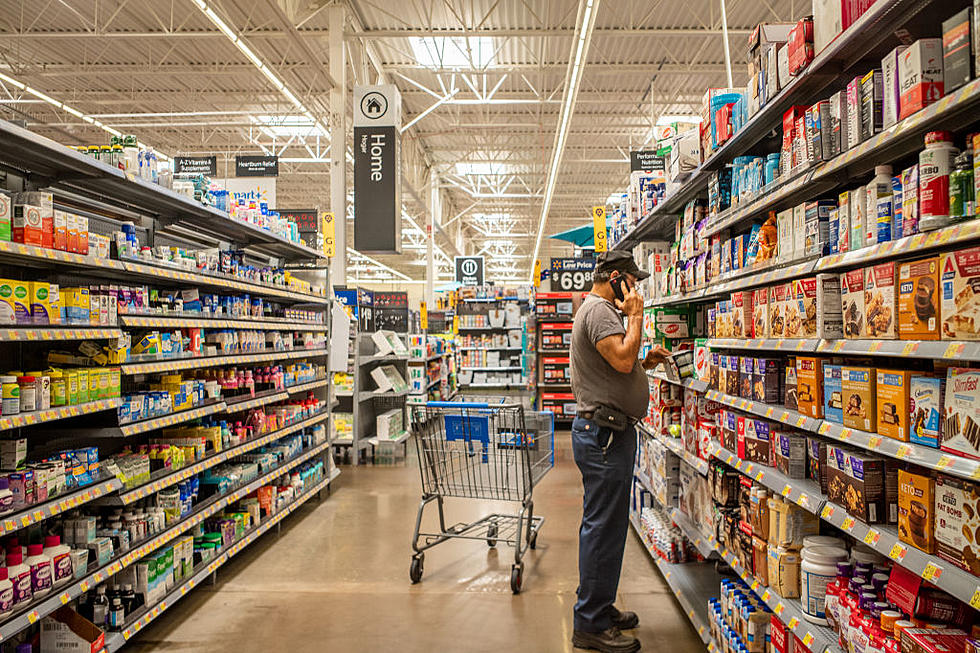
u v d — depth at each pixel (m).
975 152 1.36
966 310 1.35
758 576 2.45
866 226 1.79
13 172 2.91
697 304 3.94
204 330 4.28
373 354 8.41
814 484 2.16
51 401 2.74
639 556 4.34
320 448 6.03
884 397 1.69
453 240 27.61
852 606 1.83
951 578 1.39
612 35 10.50
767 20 10.28
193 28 10.32
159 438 4.06
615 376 2.97
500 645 3.10
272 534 4.96
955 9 1.62
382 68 12.02
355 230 8.94
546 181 18.69
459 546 4.64
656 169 7.94
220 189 4.30
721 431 2.93
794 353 2.66
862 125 1.75
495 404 4.02
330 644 3.13
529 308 12.45
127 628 2.96
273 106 13.98
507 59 11.87
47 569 2.58
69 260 2.73
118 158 3.20
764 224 2.42
